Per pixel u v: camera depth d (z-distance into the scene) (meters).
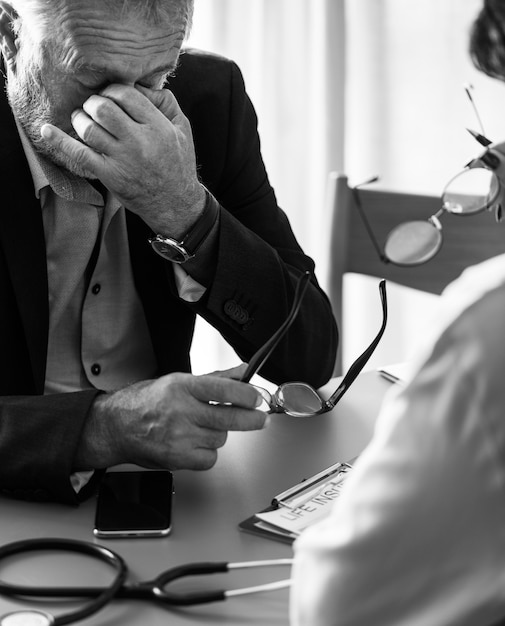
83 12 1.16
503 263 0.64
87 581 0.87
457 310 0.62
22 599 0.83
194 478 1.08
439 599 0.61
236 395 1.04
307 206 2.66
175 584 0.86
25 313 1.32
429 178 2.70
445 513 0.61
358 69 2.63
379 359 2.81
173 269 1.35
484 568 0.60
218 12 2.45
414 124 2.68
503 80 0.72
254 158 1.58
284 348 1.39
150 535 0.95
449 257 1.75
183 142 1.26
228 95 1.55
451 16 2.60
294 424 1.23
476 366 0.60
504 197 0.99
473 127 2.66
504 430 0.59
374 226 1.79
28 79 1.25
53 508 1.02
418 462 0.61
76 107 1.25
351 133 2.68
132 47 1.18
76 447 1.05
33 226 1.32
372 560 0.62
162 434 1.04
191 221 1.29
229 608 0.82
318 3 2.53
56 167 1.32
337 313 1.80
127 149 1.23
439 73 2.64
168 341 1.47
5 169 1.31
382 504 0.61
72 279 1.39
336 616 0.63
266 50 2.51
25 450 1.05
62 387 1.43
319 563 0.64
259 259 1.34
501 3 0.69
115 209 1.38
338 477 1.05
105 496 1.01
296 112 2.59
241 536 0.95
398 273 1.78
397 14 2.61
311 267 1.55
